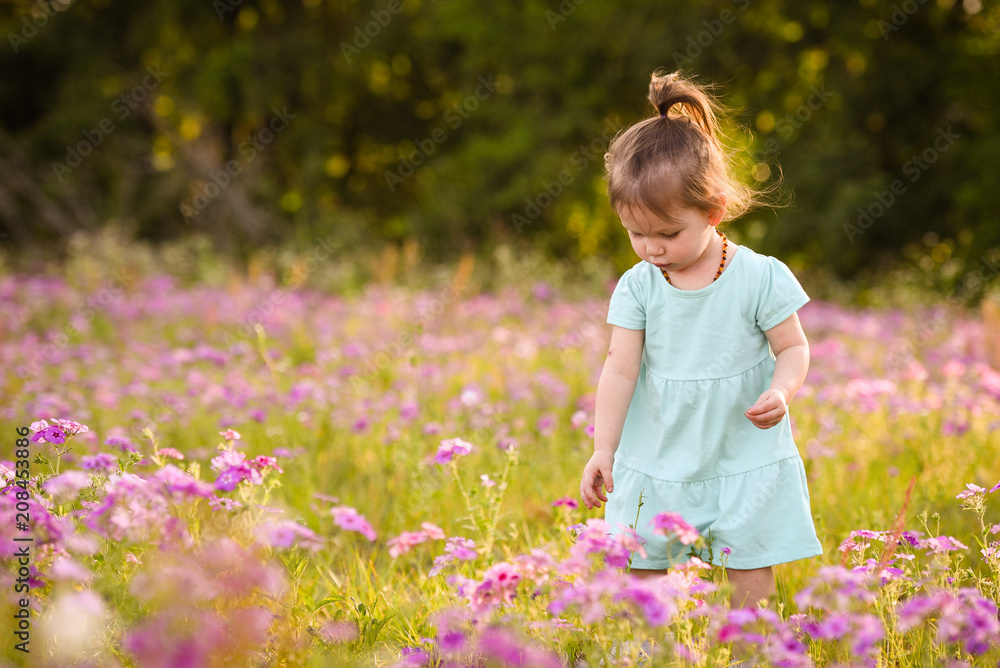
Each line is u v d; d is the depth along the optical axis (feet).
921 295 40.47
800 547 8.04
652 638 6.39
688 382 8.22
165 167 63.46
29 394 17.89
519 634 6.64
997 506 11.22
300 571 8.06
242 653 5.88
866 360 23.09
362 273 46.21
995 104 59.41
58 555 6.83
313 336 28.63
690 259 7.98
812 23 63.10
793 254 59.47
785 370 8.07
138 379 20.90
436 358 24.39
